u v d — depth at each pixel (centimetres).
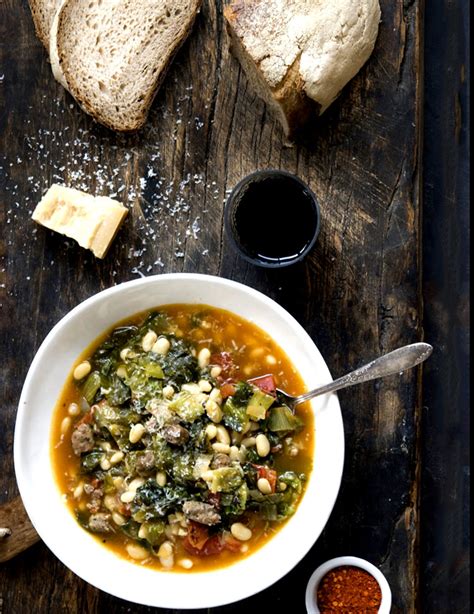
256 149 86
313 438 81
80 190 87
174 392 80
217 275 86
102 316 82
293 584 85
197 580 79
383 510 85
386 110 86
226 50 87
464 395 93
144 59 85
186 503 78
